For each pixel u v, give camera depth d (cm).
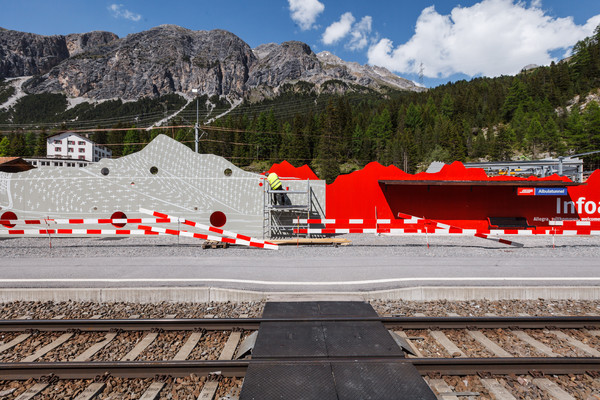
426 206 1471
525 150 12000
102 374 384
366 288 638
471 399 346
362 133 13338
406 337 471
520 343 470
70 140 13025
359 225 1459
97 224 1337
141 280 680
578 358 394
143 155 1340
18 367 384
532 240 1320
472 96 17588
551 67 17300
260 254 977
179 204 1337
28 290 627
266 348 397
